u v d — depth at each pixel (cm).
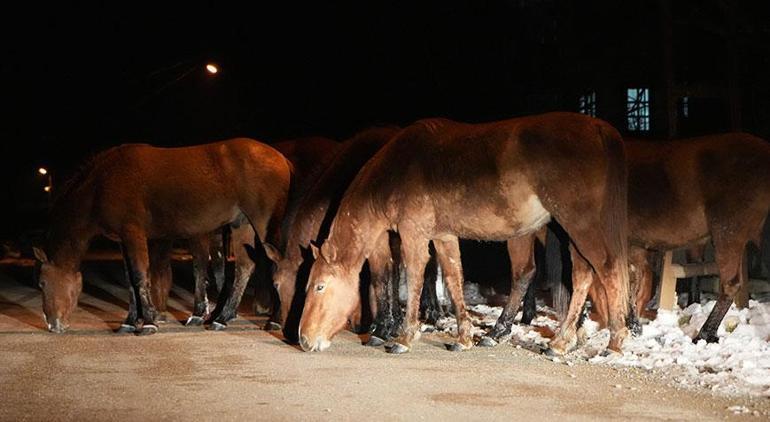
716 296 1434
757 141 1075
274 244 1352
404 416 735
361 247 1109
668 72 1353
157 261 1490
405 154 1095
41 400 816
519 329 1221
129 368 977
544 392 823
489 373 923
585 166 970
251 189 1356
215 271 1474
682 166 1108
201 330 1323
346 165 1257
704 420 710
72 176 1388
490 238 1059
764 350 970
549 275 1226
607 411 744
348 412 753
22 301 1747
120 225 1330
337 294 1089
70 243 1332
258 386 869
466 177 1034
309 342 1072
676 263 1341
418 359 1020
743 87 1784
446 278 1113
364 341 1188
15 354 1080
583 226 975
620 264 982
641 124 1988
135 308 1310
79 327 1365
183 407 781
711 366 927
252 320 1449
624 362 958
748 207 1051
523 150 994
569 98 2188
